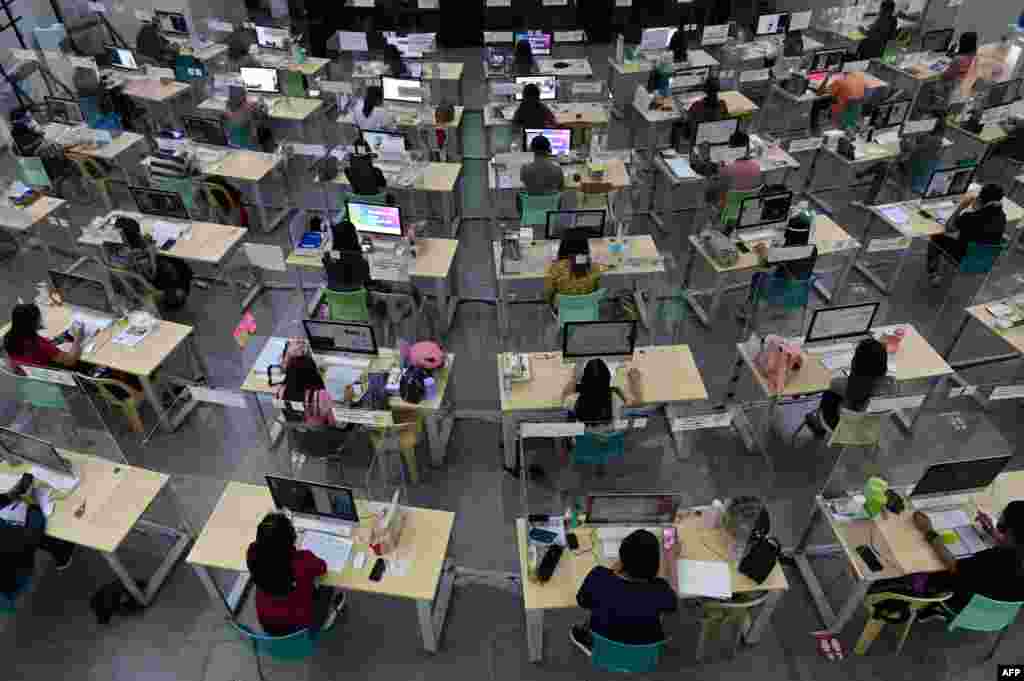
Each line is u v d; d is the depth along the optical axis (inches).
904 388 234.1
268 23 496.4
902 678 172.6
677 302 294.5
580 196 301.3
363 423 191.8
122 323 234.5
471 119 438.0
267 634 153.9
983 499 176.9
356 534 168.1
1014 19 424.5
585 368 191.6
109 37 459.2
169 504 216.1
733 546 162.7
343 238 240.2
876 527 171.8
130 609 186.7
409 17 520.1
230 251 276.1
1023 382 250.8
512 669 175.2
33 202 296.2
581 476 223.0
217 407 247.8
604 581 145.6
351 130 411.8
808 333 218.7
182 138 318.7
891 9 425.4
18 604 189.5
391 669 175.3
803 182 369.7
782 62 406.0
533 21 525.3
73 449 209.8
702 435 236.8
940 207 288.8
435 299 293.6
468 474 224.8
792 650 178.2
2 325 276.8
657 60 417.7
